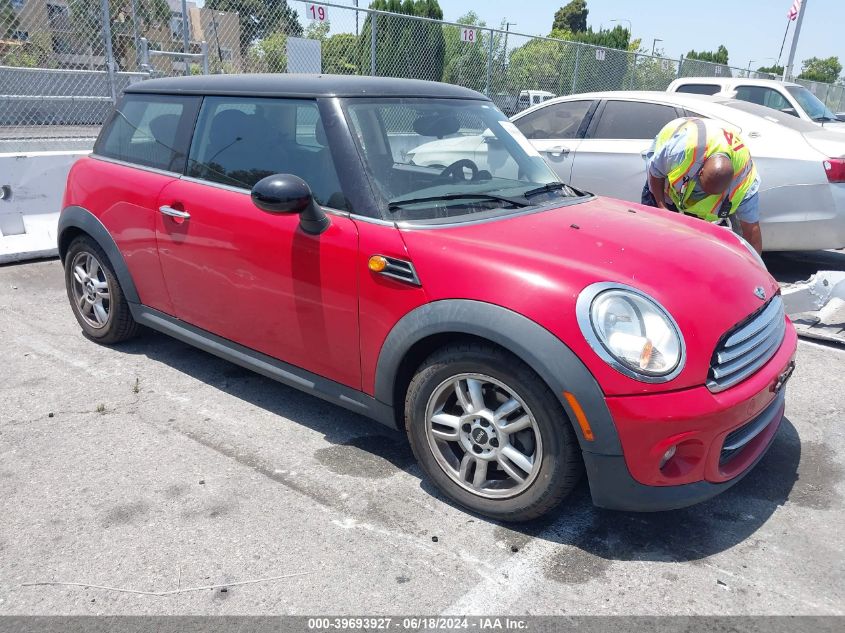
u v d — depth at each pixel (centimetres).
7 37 901
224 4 920
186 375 397
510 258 253
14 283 562
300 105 319
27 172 630
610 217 312
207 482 292
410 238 271
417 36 1135
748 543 262
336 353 298
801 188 569
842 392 398
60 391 372
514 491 260
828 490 299
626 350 230
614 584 239
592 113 670
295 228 299
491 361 249
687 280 256
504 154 352
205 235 335
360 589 233
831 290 457
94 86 938
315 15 953
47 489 284
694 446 237
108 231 393
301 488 290
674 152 423
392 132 314
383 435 336
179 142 366
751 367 257
